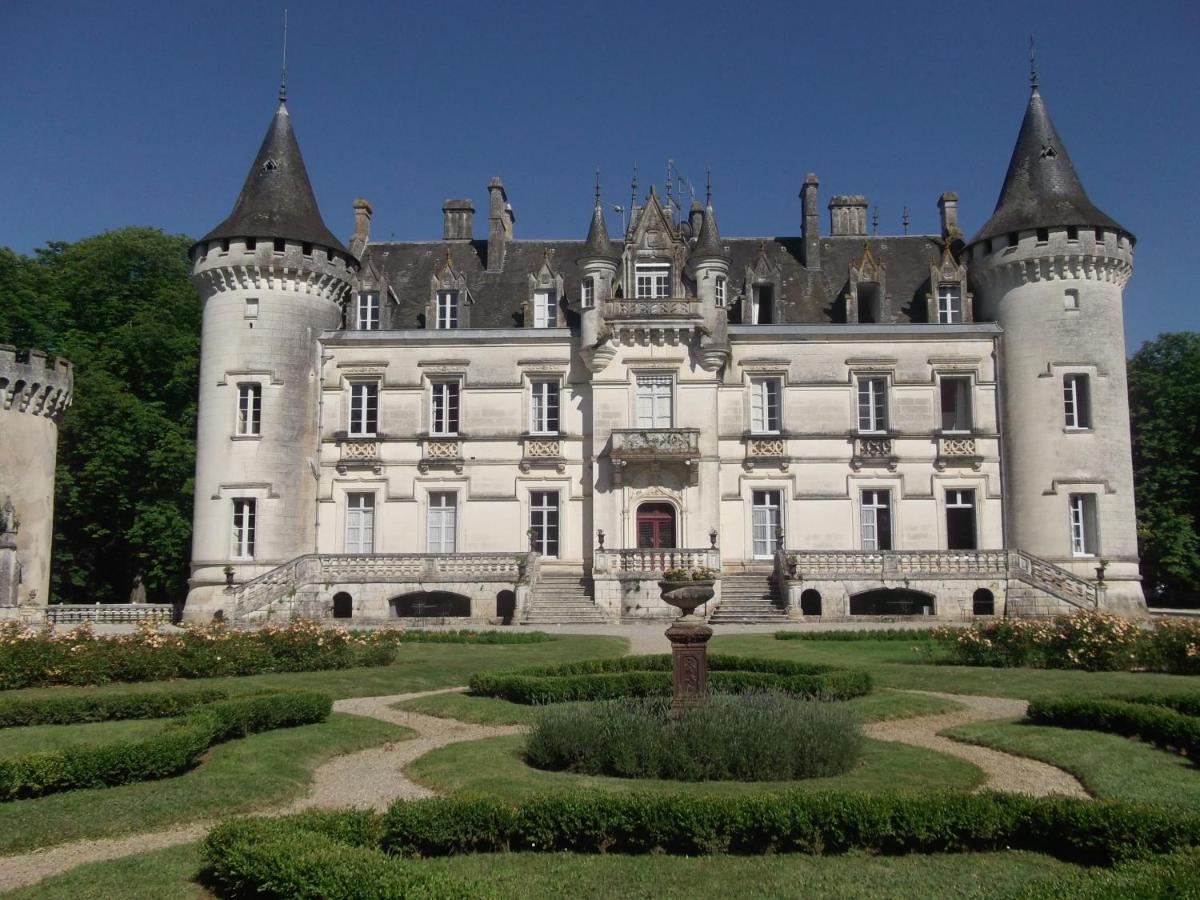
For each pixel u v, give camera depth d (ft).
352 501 139.23
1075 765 44.55
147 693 56.95
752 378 140.05
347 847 29.17
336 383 140.26
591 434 138.21
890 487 137.18
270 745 49.52
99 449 154.10
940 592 123.85
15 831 36.50
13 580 127.85
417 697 65.62
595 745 43.45
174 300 168.76
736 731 42.34
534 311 143.43
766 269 144.05
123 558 173.58
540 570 135.85
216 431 134.82
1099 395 132.46
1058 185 137.28
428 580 126.62
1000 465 136.87
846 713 45.34
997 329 138.00
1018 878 29.81
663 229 141.28
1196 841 29.91
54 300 164.04
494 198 155.22
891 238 157.58
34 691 62.64
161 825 38.22
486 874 30.60
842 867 31.17
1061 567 124.57
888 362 139.13
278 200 140.15
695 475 134.82
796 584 121.49
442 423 140.87
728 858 32.17
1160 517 172.96
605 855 32.63
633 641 98.02
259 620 122.93
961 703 61.57
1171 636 72.08
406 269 154.81
